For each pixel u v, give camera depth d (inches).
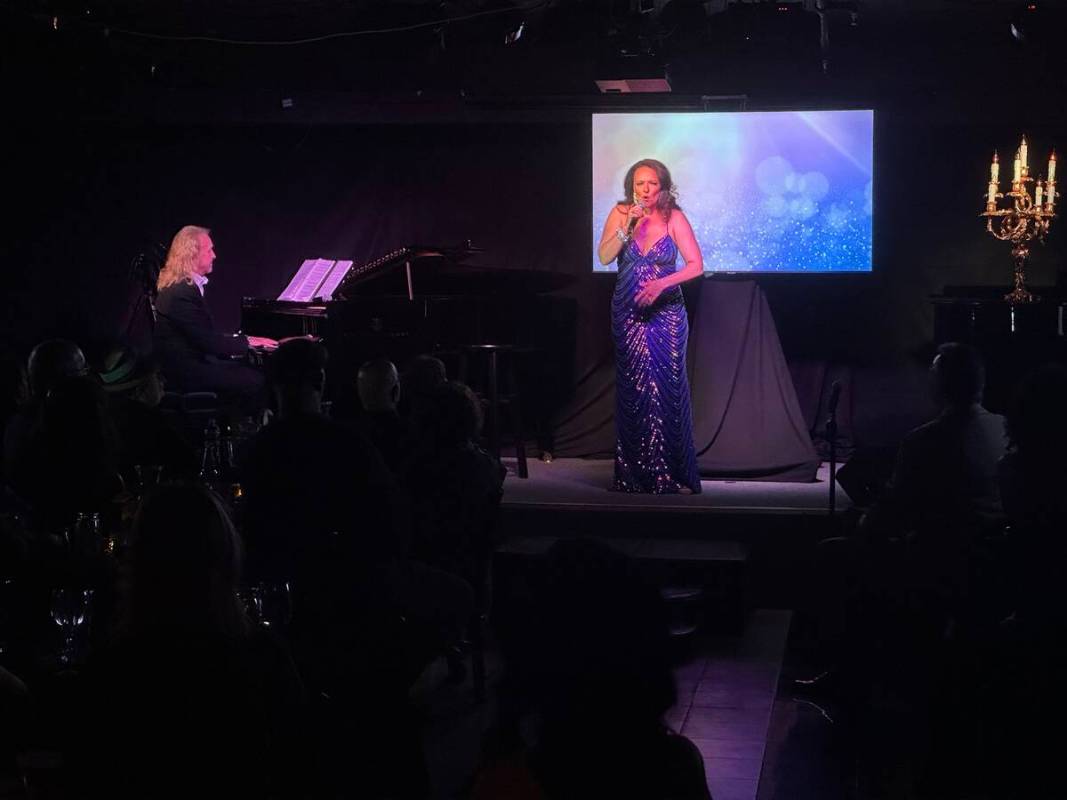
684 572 220.7
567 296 322.7
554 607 66.1
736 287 286.7
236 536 86.7
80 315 346.3
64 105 332.2
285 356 143.7
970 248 307.7
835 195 301.0
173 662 80.9
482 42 307.7
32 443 151.7
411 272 290.7
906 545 168.2
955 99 300.8
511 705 68.7
